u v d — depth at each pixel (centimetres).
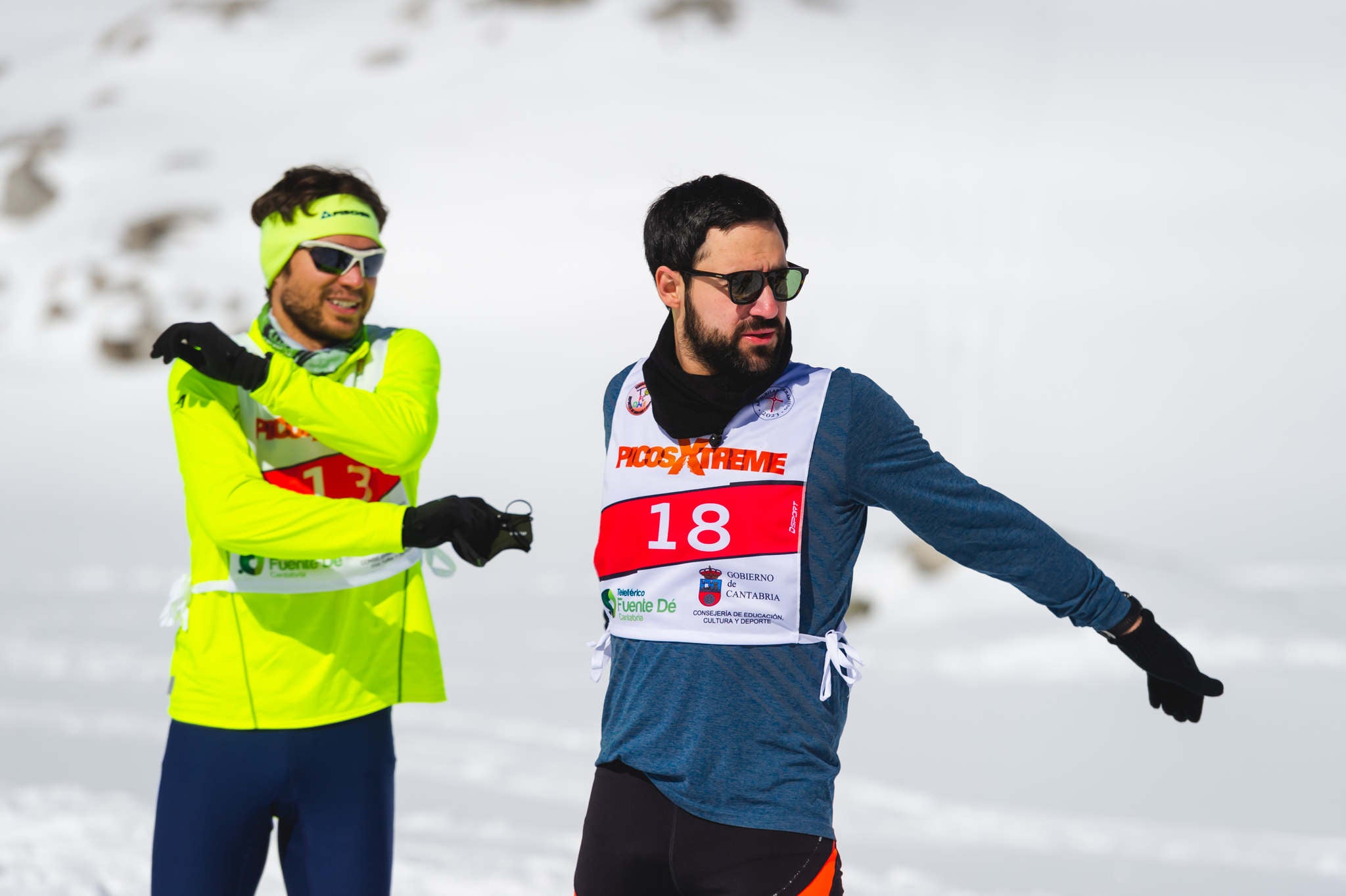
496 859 1831
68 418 15662
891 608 4934
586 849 878
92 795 2097
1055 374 17712
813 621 862
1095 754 3244
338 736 973
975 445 15550
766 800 836
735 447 862
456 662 4422
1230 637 4597
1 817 1917
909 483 852
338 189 995
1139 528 12006
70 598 5991
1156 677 887
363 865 975
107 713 3294
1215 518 12281
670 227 869
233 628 966
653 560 865
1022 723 3597
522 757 2889
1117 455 15100
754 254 853
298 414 936
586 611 5644
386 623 995
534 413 16025
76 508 10862
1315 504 12700
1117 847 2325
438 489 12762
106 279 19825
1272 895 2011
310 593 972
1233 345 18075
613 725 885
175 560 7919
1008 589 4966
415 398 990
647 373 892
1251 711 3716
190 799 965
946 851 2252
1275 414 16100
